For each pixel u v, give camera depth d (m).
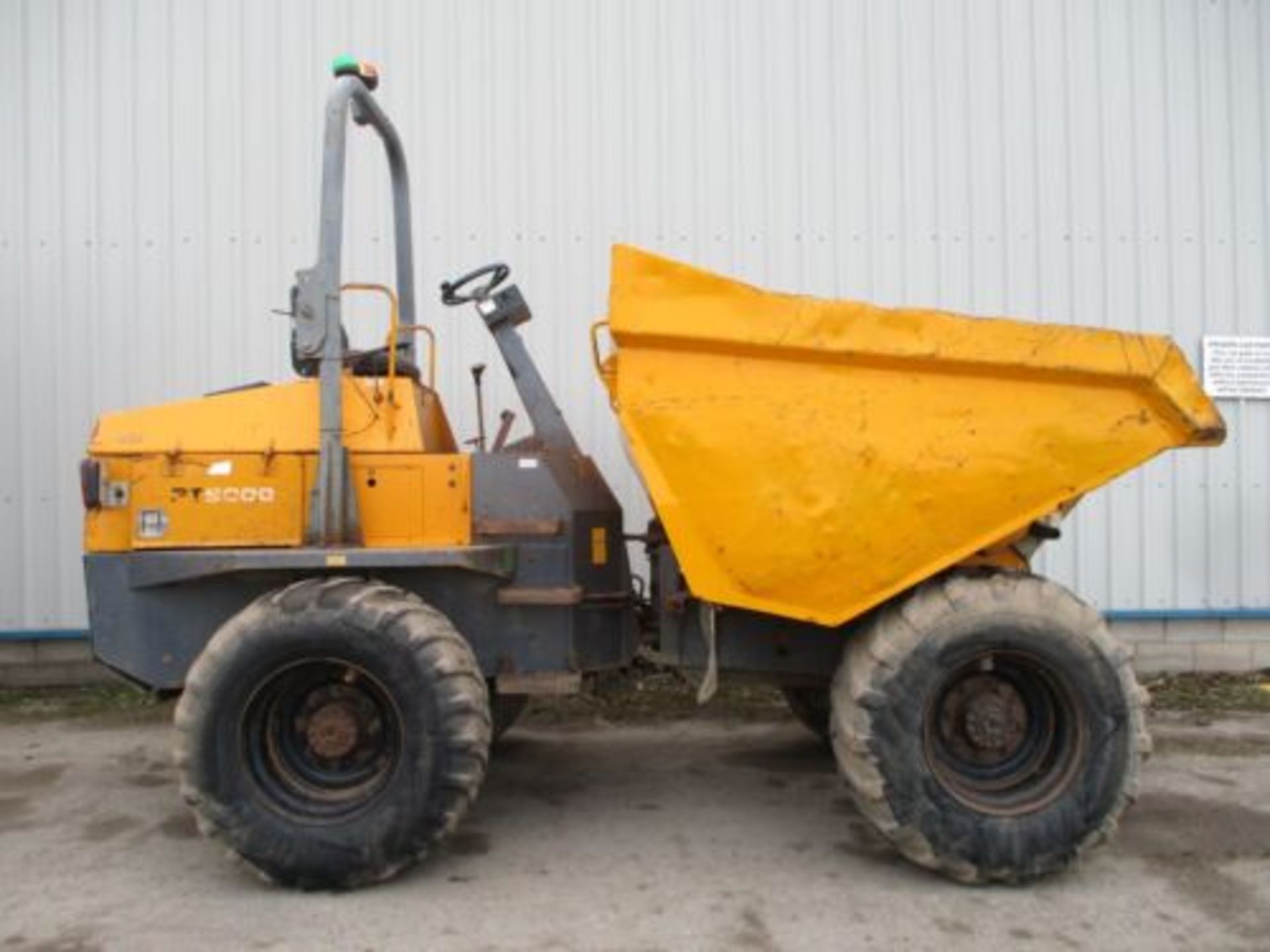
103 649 3.77
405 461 3.86
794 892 3.44
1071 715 3.50
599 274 6.26
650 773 4.77
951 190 6.33
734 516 3.47
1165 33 6.38
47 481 6.16
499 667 3.87
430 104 6.21
